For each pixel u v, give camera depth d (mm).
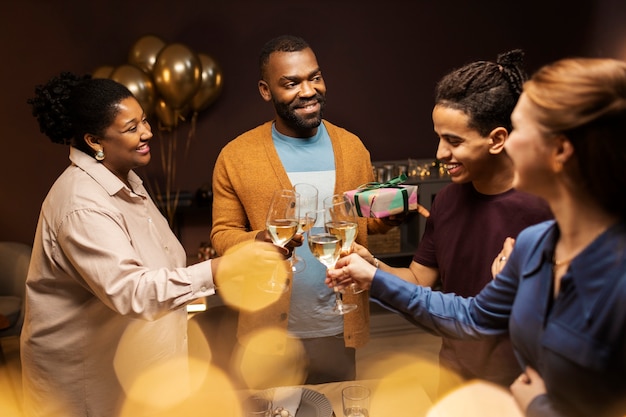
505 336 1344
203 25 4086
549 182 1034
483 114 1417
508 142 1054
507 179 1527
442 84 1486
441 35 4379
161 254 1943
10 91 3979
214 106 4199
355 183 2238
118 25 4004
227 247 2074
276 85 2100
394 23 4297
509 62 1461
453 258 1645
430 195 4113
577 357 1010
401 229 4461
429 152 4559
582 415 1054
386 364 3686
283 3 4133
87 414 1906
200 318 2771
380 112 4422
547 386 1092
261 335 2215
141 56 3783
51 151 4109
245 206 2209
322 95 2139
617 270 972
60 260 1748
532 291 1117
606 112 924
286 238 1734
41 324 1841
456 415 1490
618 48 4605
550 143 987
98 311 1834
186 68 3670
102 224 1681
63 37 3967
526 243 1194
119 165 1854
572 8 4480
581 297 1008
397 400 1620
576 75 956
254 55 4172
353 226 1623
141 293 1650
